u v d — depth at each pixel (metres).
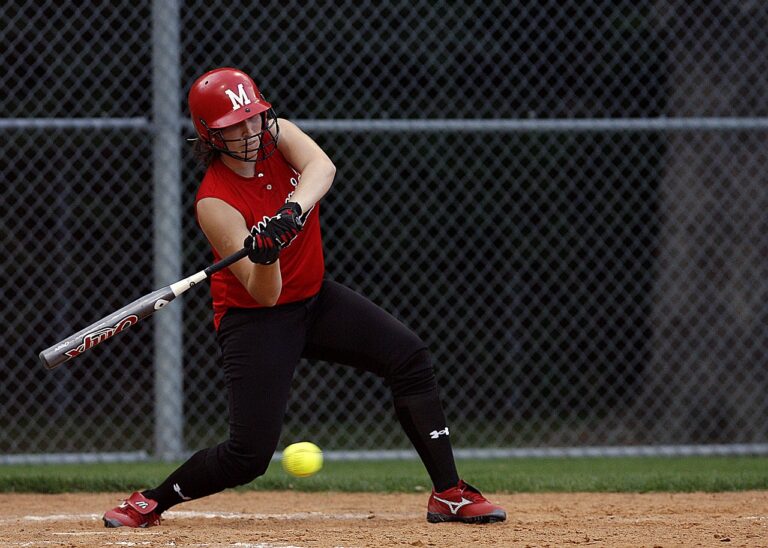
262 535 13.98
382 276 32.47
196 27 28.58
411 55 29.66
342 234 31.66
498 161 31.39
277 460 24.78
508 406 33.19
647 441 30.33
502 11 31.64
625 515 16.27
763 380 29.14
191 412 31.42
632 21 32.28
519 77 32.06
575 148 32.78
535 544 12.94
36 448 30.39
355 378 32.94
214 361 32.31
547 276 33.62
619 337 31.92
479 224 32.56
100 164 30.50
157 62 23.44
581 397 33.19
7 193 28.59
